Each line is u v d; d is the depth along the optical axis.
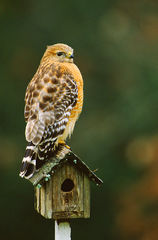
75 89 8.46
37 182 7.70
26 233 19.17
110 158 19.00
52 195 7.89
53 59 9.02
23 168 7.59
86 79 20.42
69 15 21.38
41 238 19.09
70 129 8.55
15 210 19.14
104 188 18.81
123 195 17.20
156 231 16.19
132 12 21.75
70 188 8.08
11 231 19.17
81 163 7.88
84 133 19.30
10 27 21.31
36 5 21.47
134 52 20.56
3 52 20.86
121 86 20.03
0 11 21.52
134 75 20.05
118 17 21.50
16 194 19.14
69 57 8.98
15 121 20.05
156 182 16.33
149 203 16.39
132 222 16.41
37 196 8.20
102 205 18.88
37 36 20.98
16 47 20.91
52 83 8.27
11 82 20.48
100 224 18.86
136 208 16.45
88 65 20.69
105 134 19.09
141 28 21.28
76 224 18.92
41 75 8.40
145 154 16.97
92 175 7.96
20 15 21.47
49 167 7.77
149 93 19.17
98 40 20.97
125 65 20.45
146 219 16.33
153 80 19.34
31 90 8.23
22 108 20.17
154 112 18.75
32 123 7.88
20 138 19.62
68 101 8.31
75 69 8.74
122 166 18.89
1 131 19.88
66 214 7.94
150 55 20.36
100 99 20.17
